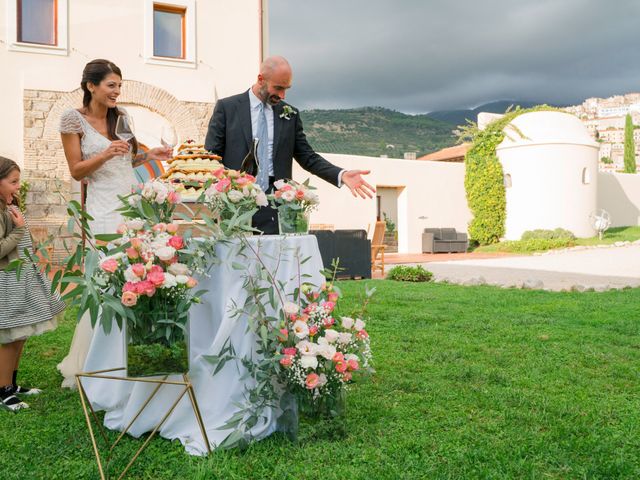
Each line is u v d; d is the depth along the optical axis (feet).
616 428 8.92
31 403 10.09
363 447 8.06
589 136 67.51
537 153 63.62
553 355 13.94
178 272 7.46
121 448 7.93
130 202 8.13
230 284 8.23
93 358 8.88
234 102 11.40
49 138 36.22
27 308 10.05
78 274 7.50
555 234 62.80
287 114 11.35
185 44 41.19
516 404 10.14
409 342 15.37
